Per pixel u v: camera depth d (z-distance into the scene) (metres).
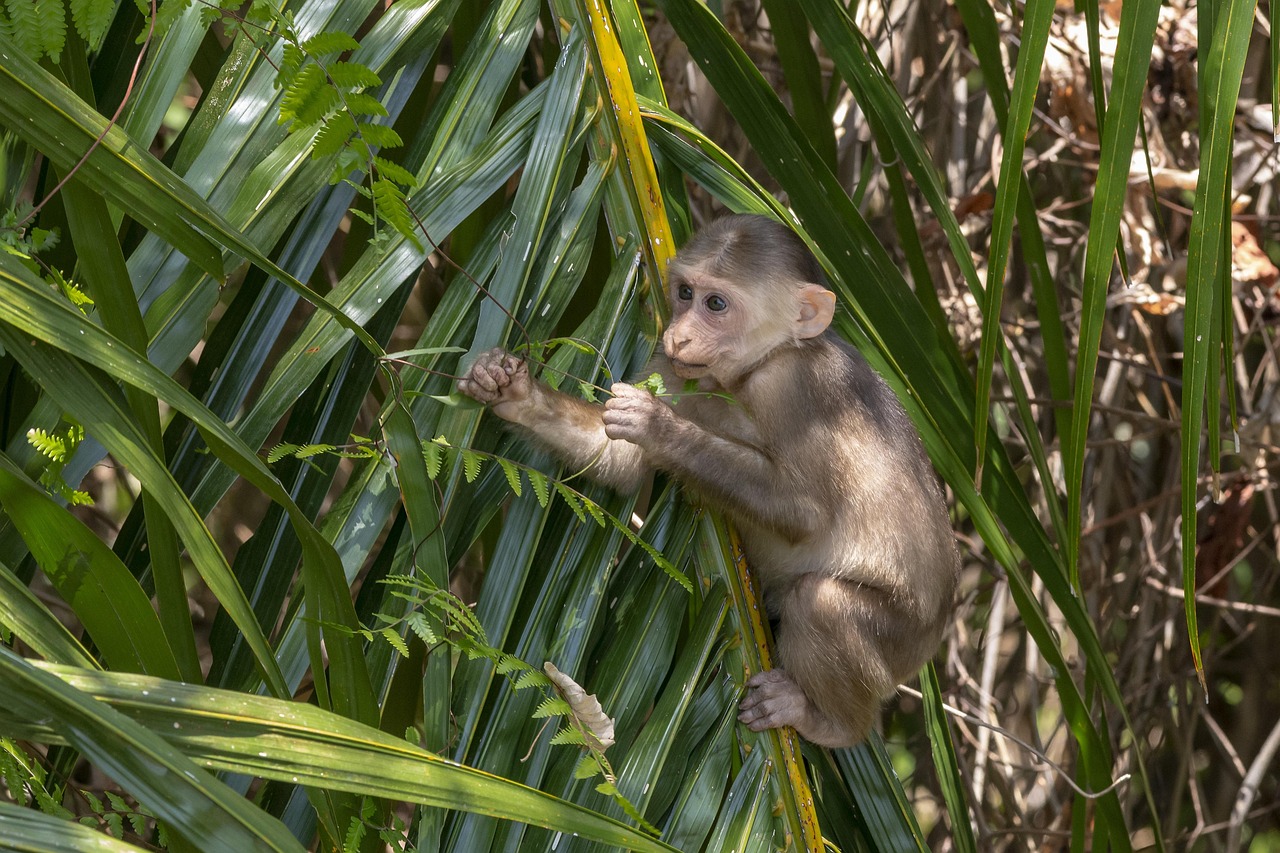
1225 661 16.52
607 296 7.09
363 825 5.45
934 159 13.16
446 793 4.74
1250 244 12.31
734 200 7.50
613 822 5.12
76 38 5.80
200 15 5.77
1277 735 13.88
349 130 5.10
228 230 5.03
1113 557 14.60
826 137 9.09
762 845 6.61
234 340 6.15
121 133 4.88
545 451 6.97
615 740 6.30
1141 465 14.92
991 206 12.52
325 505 12.95
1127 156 5.48
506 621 6.25
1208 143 5.69
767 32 12.83
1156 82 11.70
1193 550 5.46
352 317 6.12
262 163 6.03
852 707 7.75
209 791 4.15
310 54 5.07
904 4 13.03
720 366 7.80
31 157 5.88
